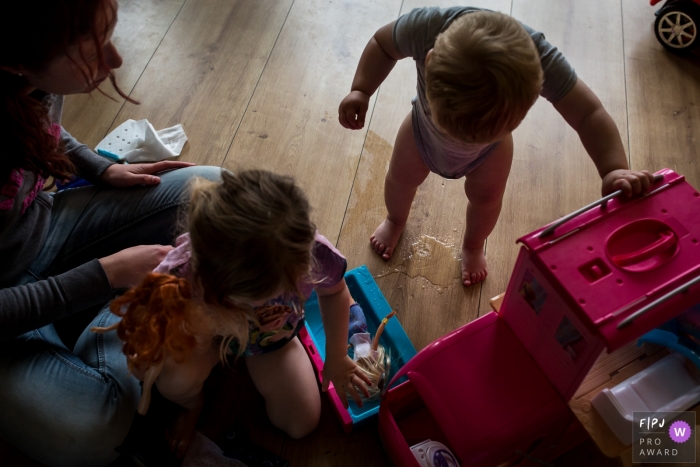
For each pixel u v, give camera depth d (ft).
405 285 3.95
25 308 2.60
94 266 2.74
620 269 2.33
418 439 3.36
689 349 2.72
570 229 2.46
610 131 2.78
